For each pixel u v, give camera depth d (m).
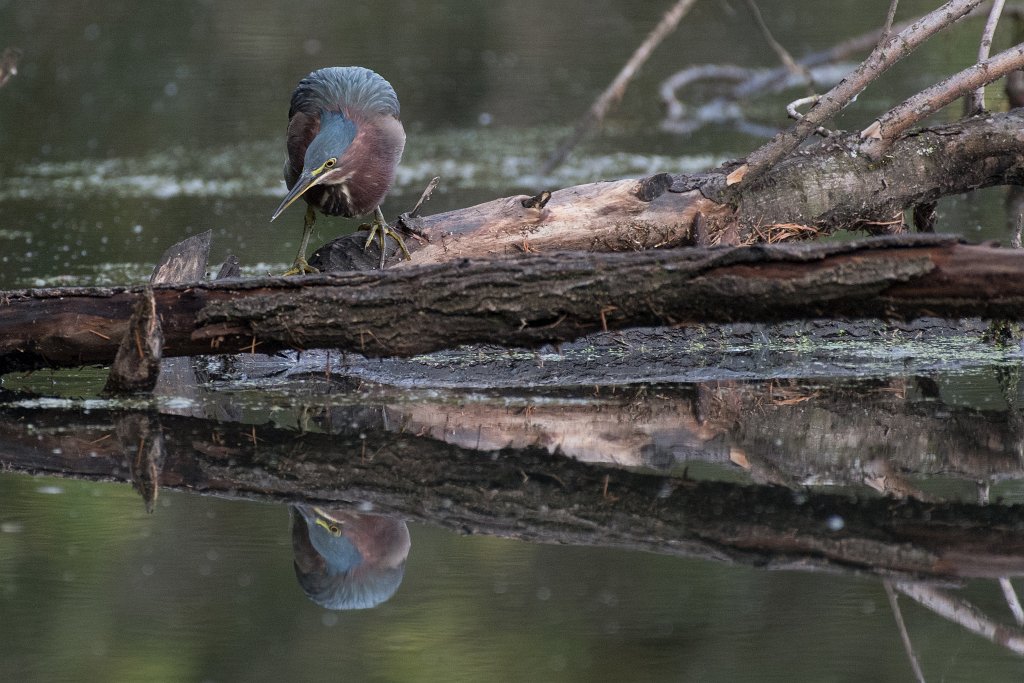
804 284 7.91
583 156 18.19
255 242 14.05
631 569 6.38
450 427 8.51
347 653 5.65
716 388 9.29
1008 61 9.95
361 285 8.44
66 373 9.95
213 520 7.03
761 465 7.66
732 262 8.01
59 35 27.39
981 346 10.27
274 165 18.48
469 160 18.17
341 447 8.10
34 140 20.52
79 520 7.02
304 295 8.48
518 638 5.70
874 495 7.15
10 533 6.84
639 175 16.48
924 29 9.64
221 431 8.45
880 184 10.16
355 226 14.95
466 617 5.96
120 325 8.80
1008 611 5.82
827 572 6.13
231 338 8.65
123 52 25.86
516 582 6.36
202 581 6.32
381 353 8.54
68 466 7.85
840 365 9.86
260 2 30.22
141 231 14.68
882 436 8.14
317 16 28.92
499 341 8.46
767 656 5.49
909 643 5.56
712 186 9.93
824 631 5.75
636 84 22.53
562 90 22.45
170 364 9.95
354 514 7.01
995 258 7.71
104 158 19.27
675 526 6.75
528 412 8.80
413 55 24.91
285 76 23.69
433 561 6.62
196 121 21.30
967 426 8.30
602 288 8.19
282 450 8.05
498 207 10.02
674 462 7.74
